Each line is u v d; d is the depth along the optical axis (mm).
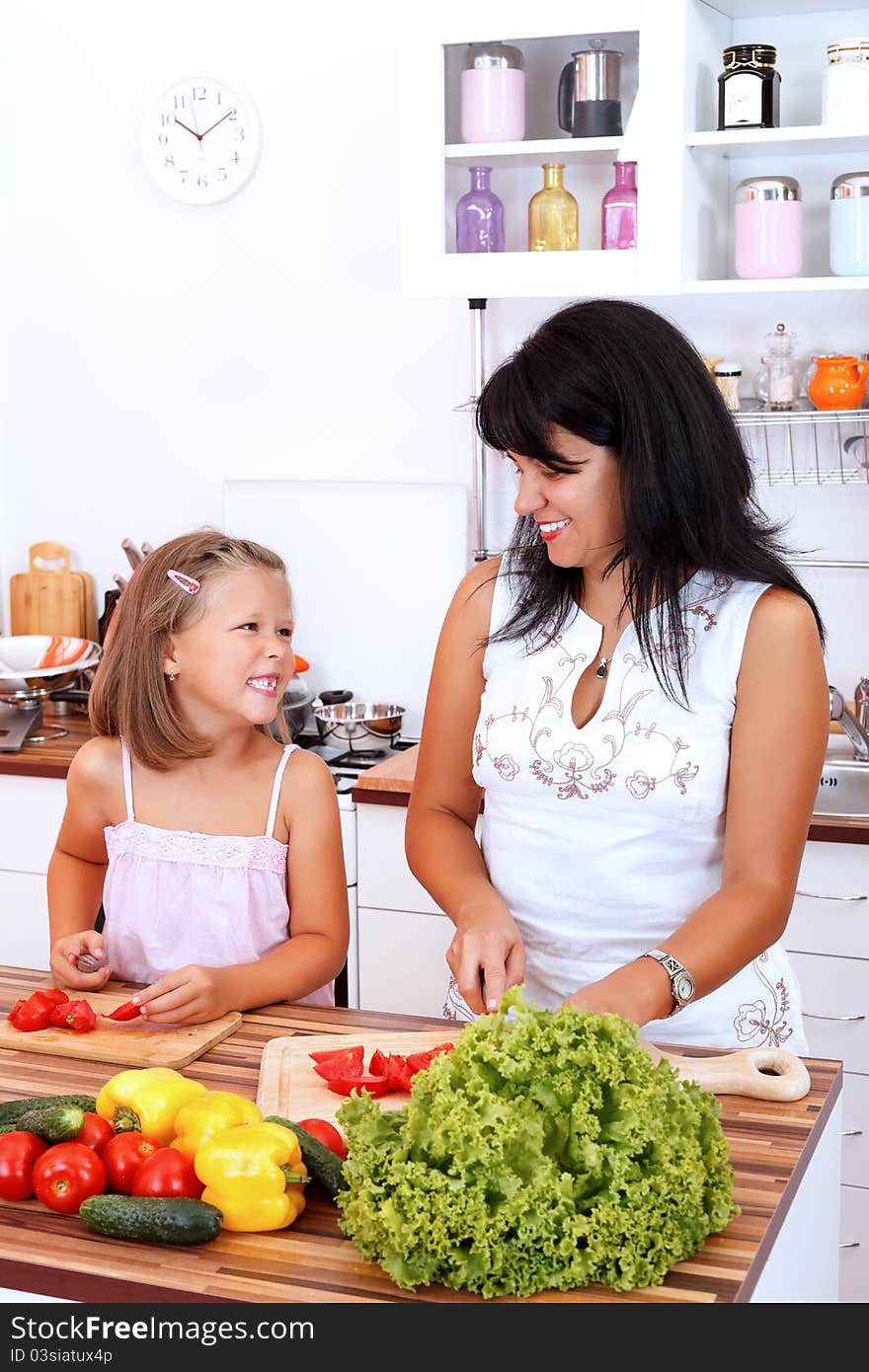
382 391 3170
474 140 2600
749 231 2566
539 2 2523
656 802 1504
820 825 2406
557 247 2607
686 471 1397
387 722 3014
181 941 1807
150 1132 1148
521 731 1563
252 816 1814
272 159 3176
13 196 3398
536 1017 1043
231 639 1733
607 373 1366
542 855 1578
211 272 3264
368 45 3062
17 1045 1427
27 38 3322
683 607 1481
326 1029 1480
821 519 2887
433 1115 991
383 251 3121
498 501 3119
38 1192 1087
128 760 1843
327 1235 1050
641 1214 964
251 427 3291
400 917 2711
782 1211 1090
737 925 1373
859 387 2621
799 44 2758
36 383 3453
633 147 2516
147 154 3232
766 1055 1320
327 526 3254
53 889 1894
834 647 2910
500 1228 952
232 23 3152
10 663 3234
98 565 3480
